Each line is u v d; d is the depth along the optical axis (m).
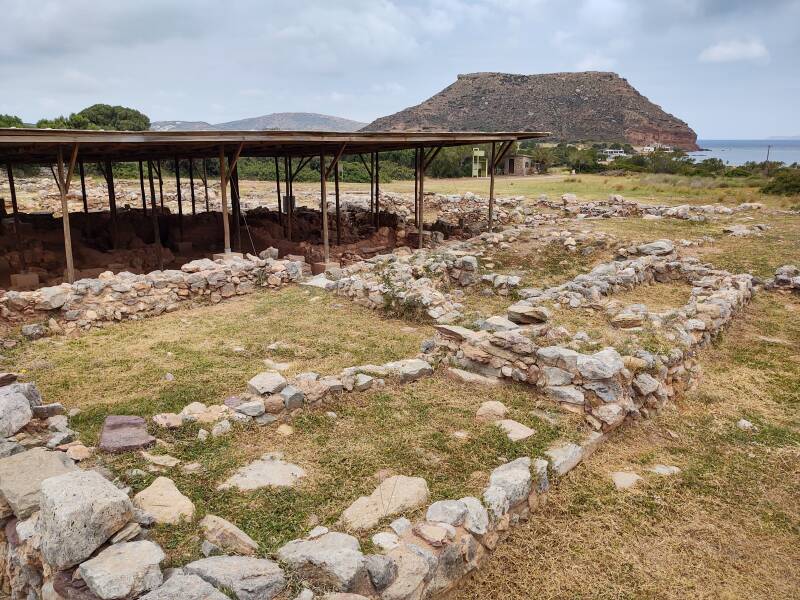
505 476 4.57
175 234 18.95
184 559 3.57
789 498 5.05
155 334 9.07
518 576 3.94
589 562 4.10
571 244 15.72
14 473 3.96
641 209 22.50
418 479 4.64
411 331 9.44
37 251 14.59
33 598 3.46
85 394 6.56
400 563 3.47
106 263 14.57
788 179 27.75
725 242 16.53
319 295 11.69
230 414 5.82
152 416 5.96
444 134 15.71
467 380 6.97
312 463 5.05
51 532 3.18
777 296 12.15
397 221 21.69
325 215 14.95
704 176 40.00
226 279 11.52
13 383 6.06
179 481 4.65
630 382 6.28
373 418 5.96
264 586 3.09
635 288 12.57
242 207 27.44
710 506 4.86
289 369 7.51
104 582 2.96
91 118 50.81
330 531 3.93
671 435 6.09
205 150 17.69
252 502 4.38
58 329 9.04
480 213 24.03
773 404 7.08
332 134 13.48
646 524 4.54
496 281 12.33
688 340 7.73
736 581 4.01
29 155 16.31
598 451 5.64
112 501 3.37
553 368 6.39
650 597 3.81
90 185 32.62
